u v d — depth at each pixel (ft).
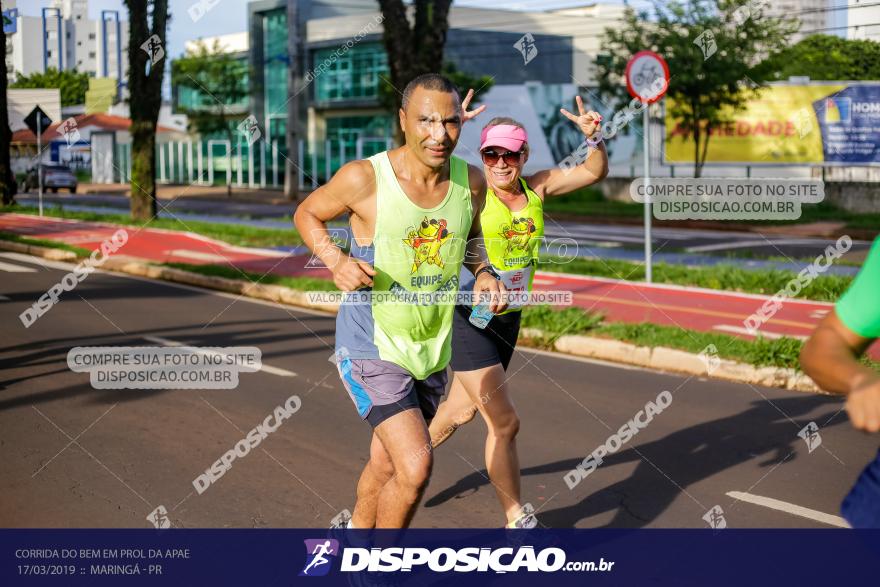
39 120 83.61
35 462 18.08
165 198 133.39
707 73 95.14
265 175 165.99
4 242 64.85
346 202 11.41
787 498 16.39
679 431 20.92
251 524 14.98
